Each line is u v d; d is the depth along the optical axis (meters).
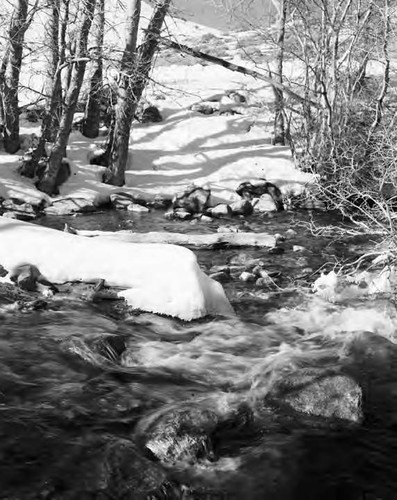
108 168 16.23
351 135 15.60
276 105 18.14
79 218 14.12
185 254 9.02
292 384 6.19
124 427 5.68
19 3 15.01
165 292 8.66
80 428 5.62
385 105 15.59
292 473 5.19
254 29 19.83
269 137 18.92
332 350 7.59
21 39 15.30
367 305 9.27
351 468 5.28
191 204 15.16
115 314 8.50
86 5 14.21
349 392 6.04
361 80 17.64
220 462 5.29
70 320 8.09
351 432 5.76
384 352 7.41
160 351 7.48
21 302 8.41
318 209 15.70
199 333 8.12
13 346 7.20
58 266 8.98
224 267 10.91
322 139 16.45
